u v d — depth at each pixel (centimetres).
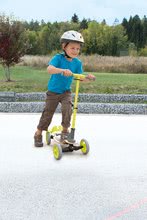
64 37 523
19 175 447
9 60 1338
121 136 663
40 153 542
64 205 363
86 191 400
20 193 391
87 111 905
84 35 5119
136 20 6744
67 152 550
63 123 545
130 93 1153
